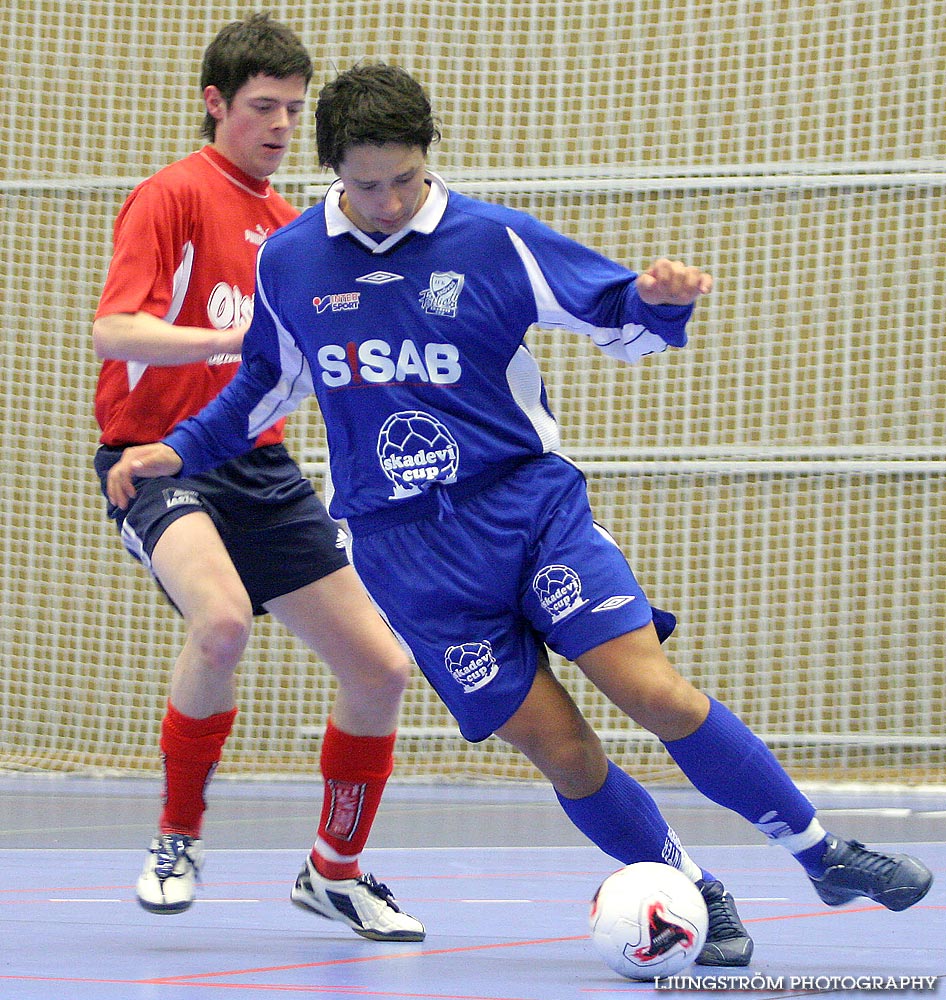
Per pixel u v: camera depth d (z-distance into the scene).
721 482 29.84
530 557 8.62
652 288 8.02
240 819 20.70
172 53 32.25
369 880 9.90
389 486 8.81
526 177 30.94
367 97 8.19
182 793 9.99
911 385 29.30
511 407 8.79
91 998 6.97
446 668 8.73
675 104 30.67
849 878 8.30
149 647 31.31
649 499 30.05
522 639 8.73
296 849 16.70
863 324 29.53
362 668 10.20
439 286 8.66
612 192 30.66
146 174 32.25
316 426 30.38
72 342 32.09
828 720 29.05
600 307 8.55
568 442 30.36
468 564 8.62
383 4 31.58
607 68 30.94
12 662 31.61
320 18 31.84
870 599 29.08
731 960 8.06
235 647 9.75
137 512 10.30
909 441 29.20
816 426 29.61
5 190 32.34
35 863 15.08
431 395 8.70
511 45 31.28
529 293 8.73
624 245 30.61
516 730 8.66
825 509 29.36
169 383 10.73
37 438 31.98
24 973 7.90
